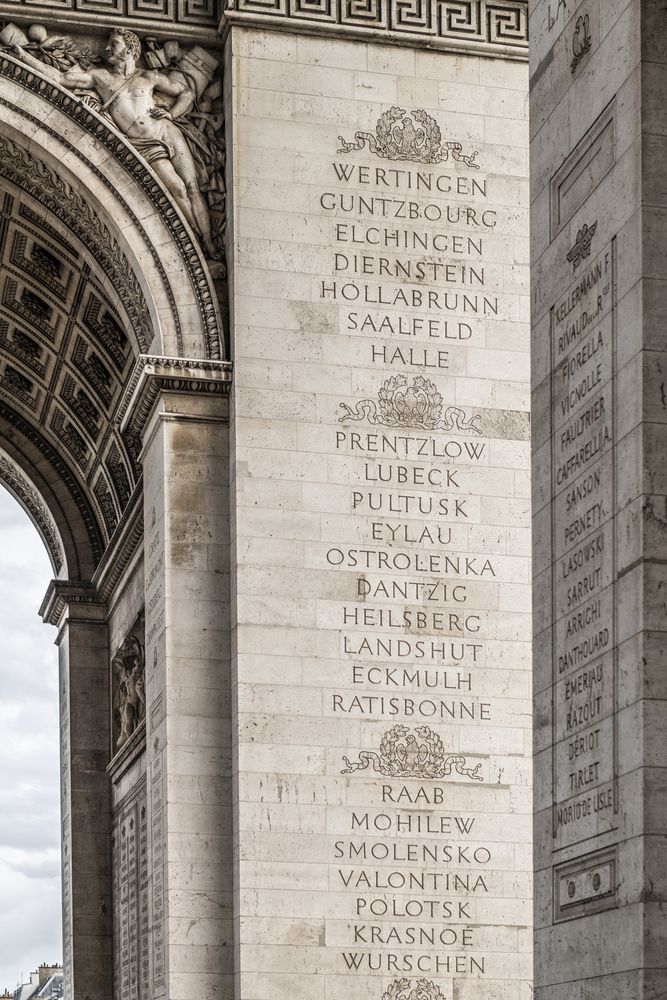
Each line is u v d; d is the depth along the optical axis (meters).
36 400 54.84
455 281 40.94
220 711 38.53
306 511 39.00
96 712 56.44
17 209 44.34
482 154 41.59
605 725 22.58
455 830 38.50
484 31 41.84
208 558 39.16
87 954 54.44
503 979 38.03
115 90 40.69
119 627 54.22
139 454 46.72
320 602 38.69
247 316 39.50
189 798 38.00
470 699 39.22
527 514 40.34
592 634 23.23
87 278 44.94
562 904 23.52
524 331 41.16
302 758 37.91
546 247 26.05
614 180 23.64
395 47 41.50
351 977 37.19
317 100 40.84
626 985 21.25
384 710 38.62
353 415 39.69
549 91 26.30
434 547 39.66
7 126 40.03
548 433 25.44
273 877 37.25
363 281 40.34
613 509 22.86
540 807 24.58
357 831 37.91
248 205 39.97
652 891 20.95
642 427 22.11
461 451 40.25
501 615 39.75
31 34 40.50
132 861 50.12
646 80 22.91
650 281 22.45
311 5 40.94
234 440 39.03
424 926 37.88
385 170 40.94
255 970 36.72
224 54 41.25
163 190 40.25
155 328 40.06
